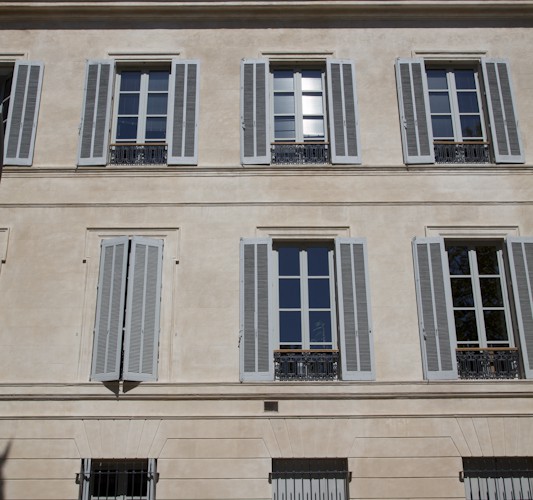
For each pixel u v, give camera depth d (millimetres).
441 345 12492
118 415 12078
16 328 12633
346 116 14117
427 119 14102
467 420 12117
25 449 11938
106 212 13406
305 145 14133
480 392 12219
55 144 13984
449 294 12836
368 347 12469
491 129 14109
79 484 11742
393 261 13109
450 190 13609
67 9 14852
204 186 13586
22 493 11727
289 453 11922
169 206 13438
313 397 12180
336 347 12789
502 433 12062
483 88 14586
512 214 13477
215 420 12086
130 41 14828
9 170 13672
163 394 12164
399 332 12648
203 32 14883
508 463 12117
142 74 14844
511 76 14586
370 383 12258
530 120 14367
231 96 14383
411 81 14375
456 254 13469
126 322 12445
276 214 13406
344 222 13375
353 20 14922
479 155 14141
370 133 14094
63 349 12508
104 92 14289
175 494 11711
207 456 11906
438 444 12000
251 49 14773
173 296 12828
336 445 11969
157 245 13047
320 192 13562
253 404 12156
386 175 13711
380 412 12125
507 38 14914
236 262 13062
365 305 12727
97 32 14883
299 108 14578
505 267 13258
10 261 13086
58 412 12094
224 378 12336
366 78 14539
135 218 13359
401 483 11805
